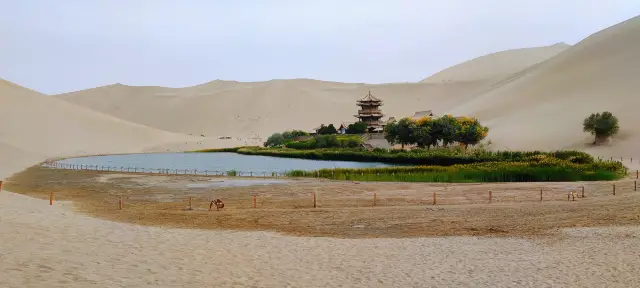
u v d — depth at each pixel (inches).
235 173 2815.0
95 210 1551.4
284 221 1373.0
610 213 1416.1
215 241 1045.8
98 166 3727.9
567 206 1549.0
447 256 957.2
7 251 804.6
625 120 4992.6
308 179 2507.4
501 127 5925.2
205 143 6771.7
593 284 781.3
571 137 4953.3
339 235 1187.9
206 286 721.6
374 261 912.9
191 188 2181.3
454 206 1600.6
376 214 1472.7
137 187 2233.0
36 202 1505.9
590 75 6658.5
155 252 905.5
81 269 745.6
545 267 877.2
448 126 4616.1
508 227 1268.5
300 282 768.3
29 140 5349.4
